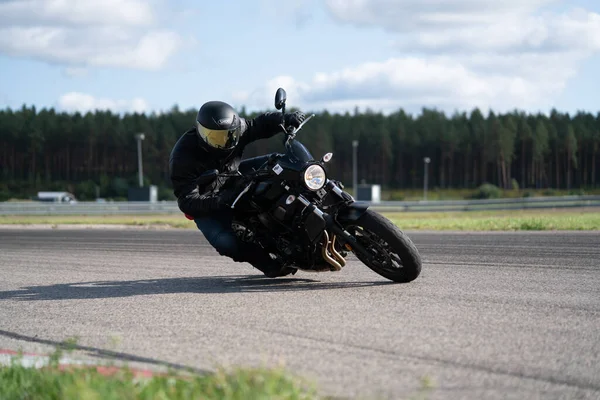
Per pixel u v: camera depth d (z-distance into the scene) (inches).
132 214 5452.8
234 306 813.2
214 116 935.7
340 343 611.5
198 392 441.7
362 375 514.0
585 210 4923.7
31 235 2524.6
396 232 889.5
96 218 4574.3
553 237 1758.1
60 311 845.8
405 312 738.2
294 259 949.8
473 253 1358.3
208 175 880.3
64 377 486.0
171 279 1091.9
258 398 417.7
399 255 897.5
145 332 697.6
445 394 466.9
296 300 834.8
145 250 1669.5
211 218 999.0
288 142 932.0
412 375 510.3
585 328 645.9
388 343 605.3
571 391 467.8
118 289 1001.5
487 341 603.5
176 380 474.0
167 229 2933.1
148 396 430.6
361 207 895.7
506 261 1197.1
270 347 607.8
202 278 1090.1
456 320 691.4
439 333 637.3
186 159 973.2
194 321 737.0
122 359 593.0
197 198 958.4
